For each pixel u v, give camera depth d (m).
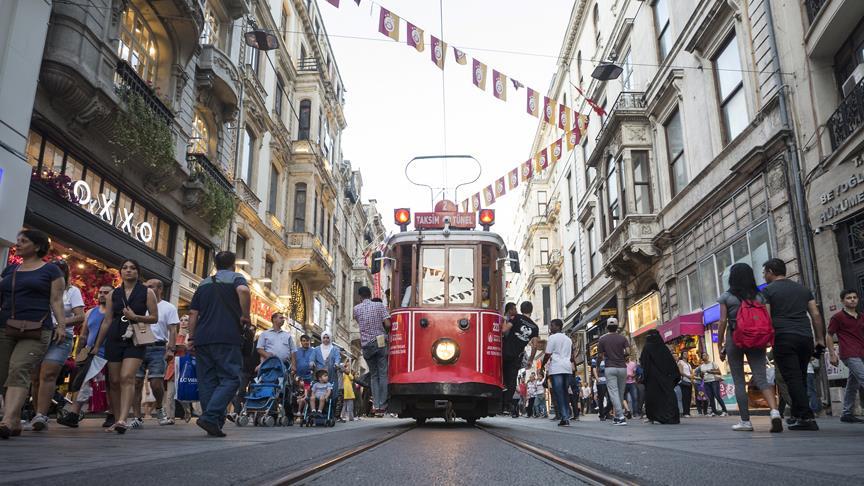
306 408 8.98
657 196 18.97
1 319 4.75
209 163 15.85
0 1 8.85
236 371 5.37
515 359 8.68
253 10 20.66
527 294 47.22
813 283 11.13
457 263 8.41
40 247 4.97
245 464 2.76
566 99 31.48
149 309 5.95
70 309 6.40
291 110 25.91
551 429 7.11
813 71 11.34
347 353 39.00
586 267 27.59
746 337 5.77
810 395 10.02
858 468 2.59
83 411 9.13
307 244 24.80
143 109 12.02
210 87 16.28
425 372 7.80
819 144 11.11
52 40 10.06
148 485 2.07
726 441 4.44
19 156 9.04
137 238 13.34
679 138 17.84
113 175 12.20
